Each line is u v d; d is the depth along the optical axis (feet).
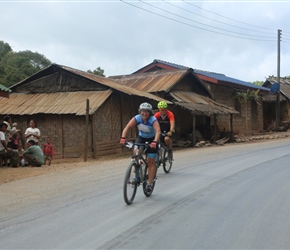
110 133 57.00
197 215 19.01
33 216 19.13
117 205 21.08
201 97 79.05
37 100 61.05
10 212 20.07
